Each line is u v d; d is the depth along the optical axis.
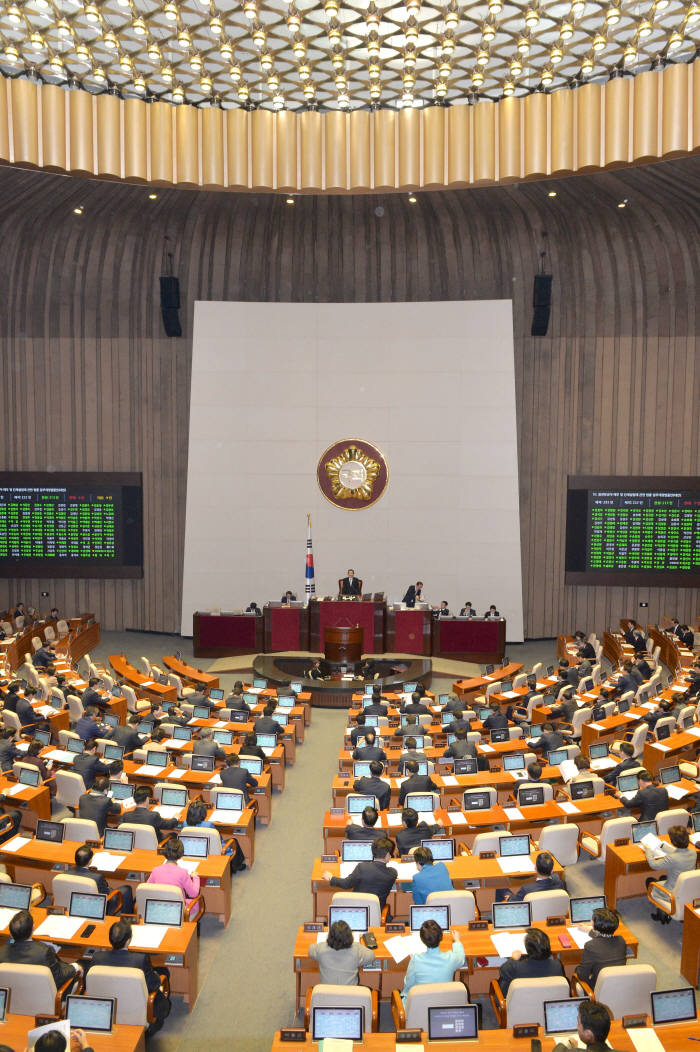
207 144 17.56
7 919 7.38
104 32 15.15
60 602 24.73
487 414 23.47
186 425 24.58
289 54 16.17
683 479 22.50
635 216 21.72
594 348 23.67
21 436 24.59
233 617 21.64
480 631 21.31
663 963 8.20
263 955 8.47
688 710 13.56
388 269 24.11
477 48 15.65
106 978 6.19
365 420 23.77
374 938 6.97
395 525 23.86
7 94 16.67
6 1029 5.86
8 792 10.48
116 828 8.86
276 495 23.97
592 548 23.06
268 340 23.77
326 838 9.84
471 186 17.80
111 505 24.00
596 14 14.38
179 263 24.22
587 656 19.81
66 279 24.22
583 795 10.26
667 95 15.95
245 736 12.93
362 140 17.59
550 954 6.38
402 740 12.86
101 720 13.53
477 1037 5.76
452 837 9.45
